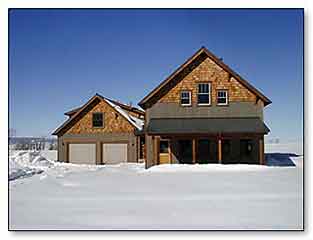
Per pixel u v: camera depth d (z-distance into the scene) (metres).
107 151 32.56
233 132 24.19
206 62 26.39
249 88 26.02
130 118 34.12
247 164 25.23
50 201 10.83
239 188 13.38
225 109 26.11
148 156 26.06
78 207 9.99
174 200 10.89
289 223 8.37
